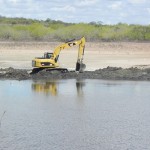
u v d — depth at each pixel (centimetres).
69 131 2123
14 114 2470
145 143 1950
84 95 3119
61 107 2680
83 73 4094
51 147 1883
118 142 1961
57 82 3762
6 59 5250
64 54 5697
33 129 2148
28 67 4659
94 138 2019
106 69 4312
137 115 2470
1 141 1952
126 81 3875
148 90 3366
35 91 3278
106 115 2466
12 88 3422
